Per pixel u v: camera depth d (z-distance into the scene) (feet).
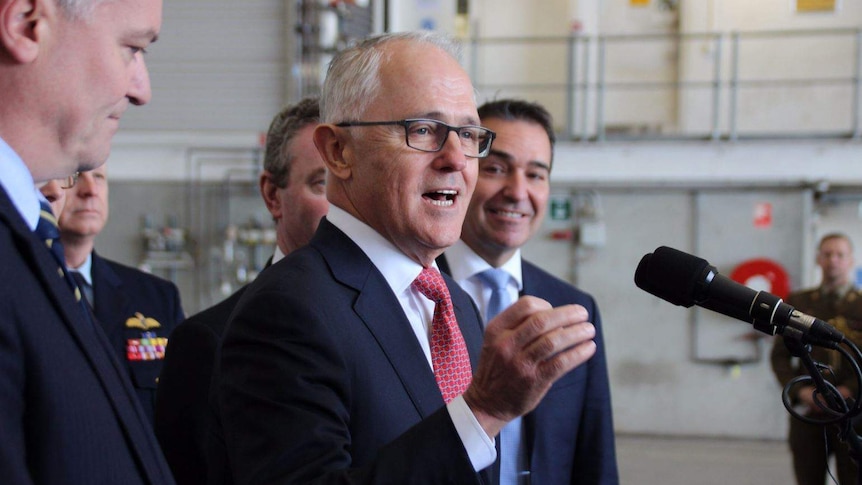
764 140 22.75
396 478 3.42
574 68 24.27
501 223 7.09
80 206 7.30
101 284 7.66
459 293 5.43
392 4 24.58
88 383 2.98
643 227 23.45
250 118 23.82
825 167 22.65
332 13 23.62
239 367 4.04
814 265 23.24
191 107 23.94
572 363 3.38
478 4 24.79
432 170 4.49
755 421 23.21
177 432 5.36
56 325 2.94
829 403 4.18
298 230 6.52
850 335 12.10
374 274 4.52
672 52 24.29
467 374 4.74
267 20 23.72
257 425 3.84
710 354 23.36
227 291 23.76
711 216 23.13
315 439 3.71
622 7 24.52
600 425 6.86
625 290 23.62
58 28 3.03
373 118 4.49
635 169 23.36
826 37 23.41
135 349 7.50
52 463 2.84
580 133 24.36
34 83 3.01
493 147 7.16
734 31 23.49
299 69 23.49
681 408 23.50
